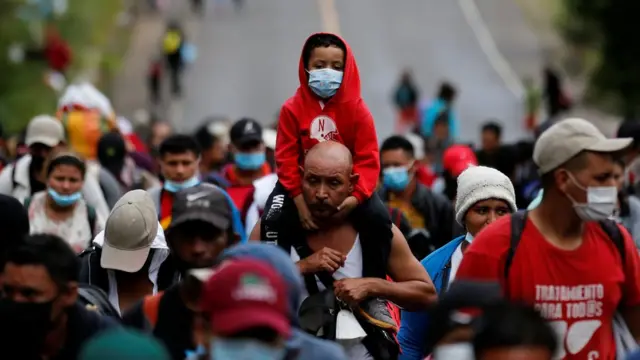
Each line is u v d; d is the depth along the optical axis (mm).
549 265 13703
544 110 98375
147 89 102750
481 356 10508
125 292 15969
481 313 10898
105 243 15664
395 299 15500
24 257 12516
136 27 122125
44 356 12953
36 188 23812
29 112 74000
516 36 122750
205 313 11609
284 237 15766
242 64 110688
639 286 14016
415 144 32031
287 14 126750
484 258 13766
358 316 15445
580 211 13492
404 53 115750
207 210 13500
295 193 15859
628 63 92125
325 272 15430
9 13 81250
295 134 16203
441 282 17609
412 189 23500
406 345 16438
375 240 15648
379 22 124938
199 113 96688
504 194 17406
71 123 32125
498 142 34688
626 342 14109
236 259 11492
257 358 10234
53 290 12594
